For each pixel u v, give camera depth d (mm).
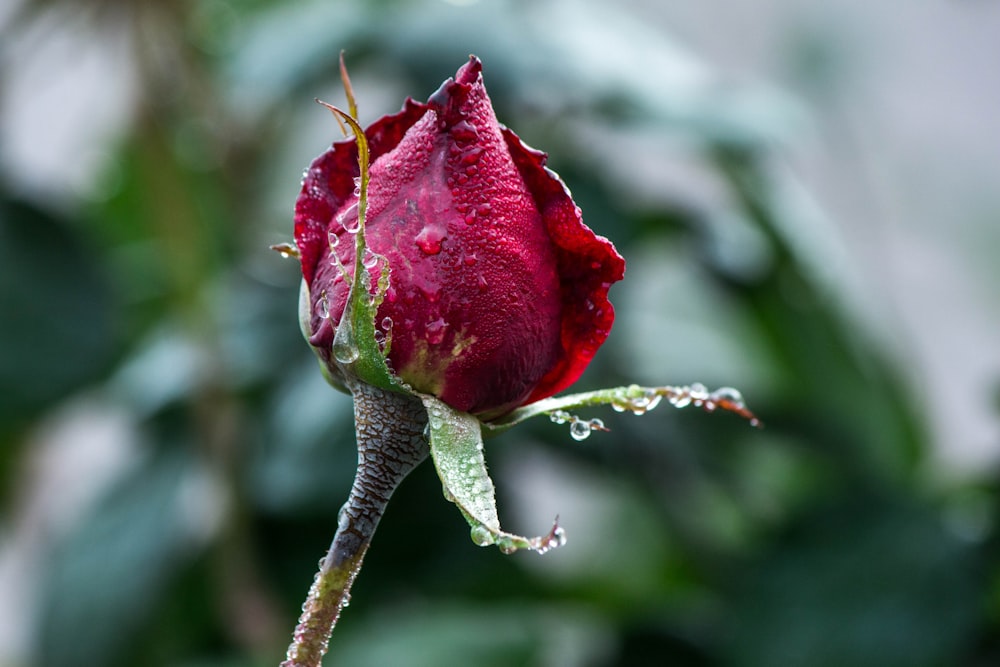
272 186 864
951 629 641
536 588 740
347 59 717
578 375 355
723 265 758
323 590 345
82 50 736
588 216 705
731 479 772
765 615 677
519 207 345
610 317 350
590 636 778
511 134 347
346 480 657
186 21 708
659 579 845
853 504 714
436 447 342
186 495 713
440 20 697
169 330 797
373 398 345
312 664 345
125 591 686
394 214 343
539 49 684
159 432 766
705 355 800
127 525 714
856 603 665
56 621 691
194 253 673
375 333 342
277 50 744
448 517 717
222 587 676
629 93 678
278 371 722
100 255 769
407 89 742
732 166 717
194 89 729
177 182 677
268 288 778
